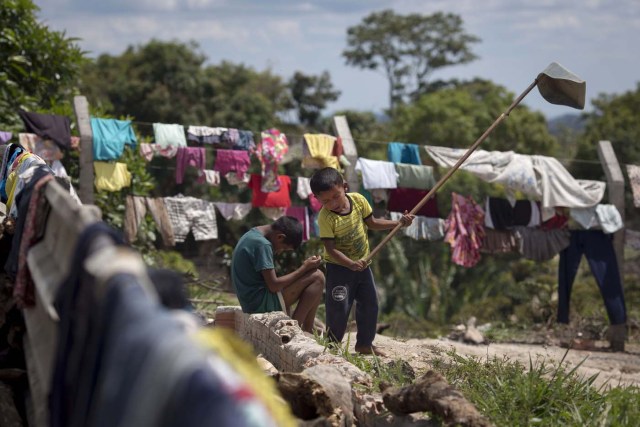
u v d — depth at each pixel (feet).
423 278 75.20
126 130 35.29
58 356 9.59
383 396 15.31
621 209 43.83
